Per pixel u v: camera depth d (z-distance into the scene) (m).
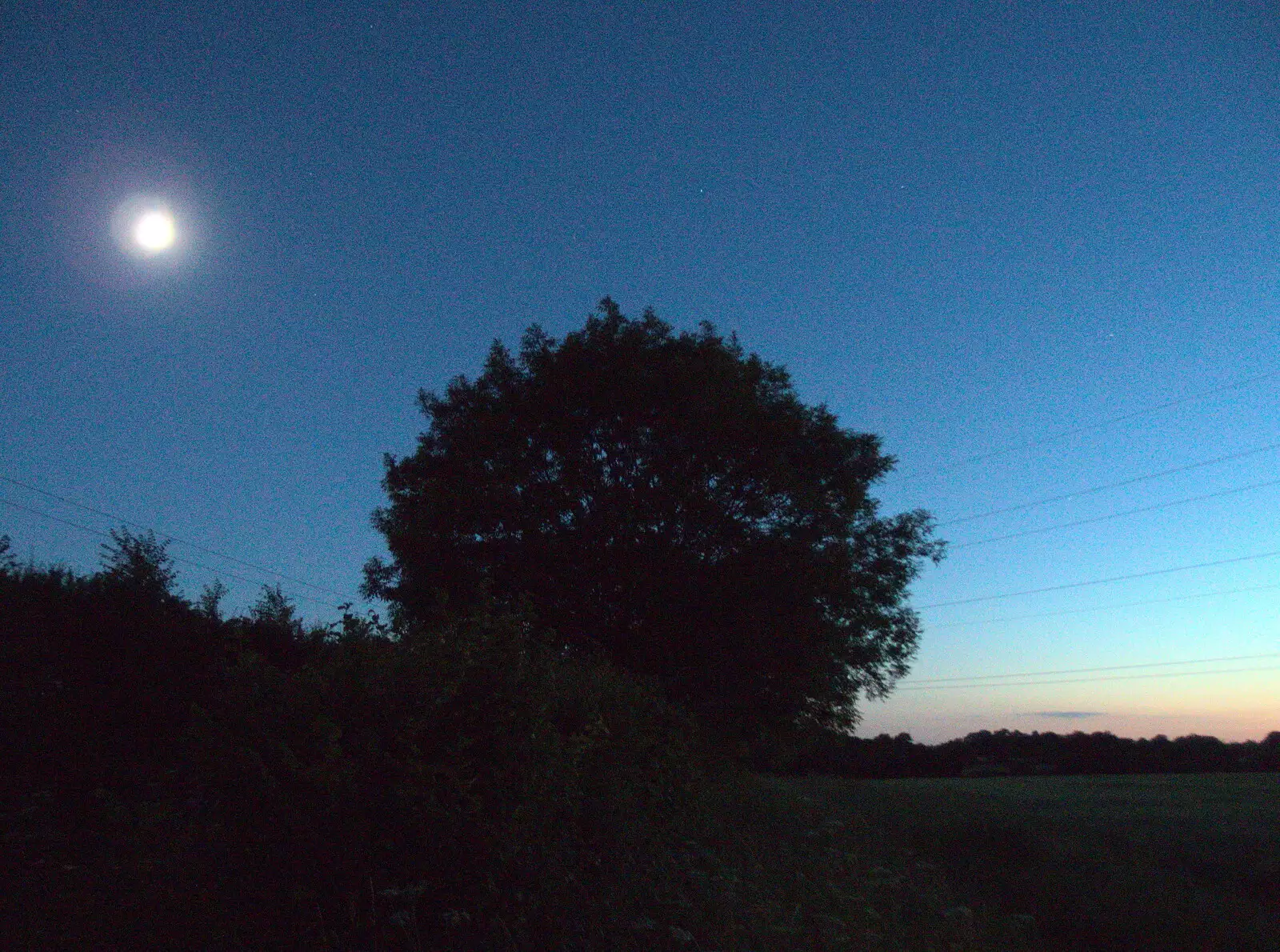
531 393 19.25
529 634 8.26
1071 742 57.94
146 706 9.63
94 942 5.76
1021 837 14.86
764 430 18.69
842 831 13.47
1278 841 16.03
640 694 10.29
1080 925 10.85
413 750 6.18
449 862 6.21
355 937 5.83
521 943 6.19
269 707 6.18
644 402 18.59
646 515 18.19
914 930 9.18
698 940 7.07
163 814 7.84
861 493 19.34
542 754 6.83
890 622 22.23
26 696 9.01
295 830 5.90
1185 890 12.01
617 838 8.02
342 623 7.06
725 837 10.81
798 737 20.86
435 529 18.28
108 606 10.27
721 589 17.62
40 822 8.18
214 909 6.12
